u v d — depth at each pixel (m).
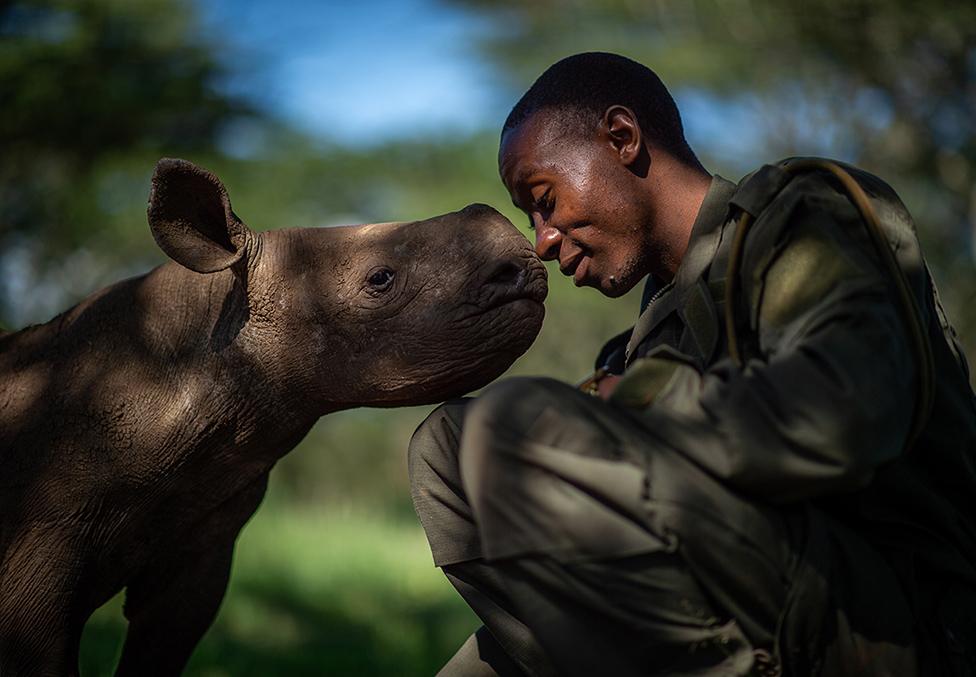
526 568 2.14
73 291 15.59
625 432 2.11
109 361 2.80
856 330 2.08
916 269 2.28
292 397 2.79
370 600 5.88
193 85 12.80
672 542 2.07
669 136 2.67
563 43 17.89
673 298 2.49
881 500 2.24
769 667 2.14
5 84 11.86
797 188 2.28
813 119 15.35
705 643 2.12
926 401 2.13
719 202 2.52
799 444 2.02
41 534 2.70
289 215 18.27
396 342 2.67
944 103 13.41
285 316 2.74
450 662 2.67
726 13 14.15
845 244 2.19
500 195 20.73
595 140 2.61
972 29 12.35
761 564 2.09
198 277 2.84
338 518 9.20
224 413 2.77
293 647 4.66
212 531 2.98
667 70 15.95
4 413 2.79
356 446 25.89
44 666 2.68
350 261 2.73
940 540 2.26
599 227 2.61
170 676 3.05
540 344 22.80
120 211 14.79
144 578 2.98
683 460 2.10
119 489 2.75
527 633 2.41
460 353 2.66
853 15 12.72
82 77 12.21
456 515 2.46
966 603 2.24
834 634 2.12
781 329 2.18
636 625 2.12
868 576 2.15
